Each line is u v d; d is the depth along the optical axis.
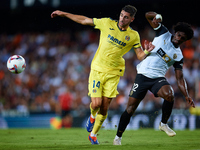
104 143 21.12
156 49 19.59
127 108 19.66
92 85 19.72
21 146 18.66
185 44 60.00
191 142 21.12
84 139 24.22
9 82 62.34
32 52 67.62
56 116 44.09
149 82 19.58
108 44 19.55
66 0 52.84
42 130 35.62
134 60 60.12
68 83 59.59
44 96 59.25
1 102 59.91
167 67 19.91
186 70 56.06
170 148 17.00
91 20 19.89
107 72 19.73
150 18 19.94
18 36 70.81
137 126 38.78
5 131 33.97
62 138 25.17
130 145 18.97
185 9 61.19
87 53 65.25
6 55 68.56
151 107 49.00
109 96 19.88
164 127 20.05
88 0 52.34
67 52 66.12
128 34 19.48
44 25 71.81
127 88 55.53
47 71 63.25
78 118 43.06
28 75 62.94
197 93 50.88
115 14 63.72
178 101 49.88
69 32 69.50
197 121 38.31
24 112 45.12
